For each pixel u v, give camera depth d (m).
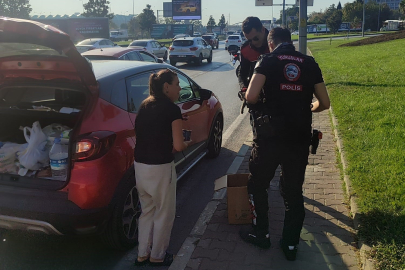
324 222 3.90
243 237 3.64
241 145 7.00
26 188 3.25
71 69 3.33
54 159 3.26
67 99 4.11
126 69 4.09
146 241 3.36
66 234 3.16
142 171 3.12
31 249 3.72
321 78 3.14
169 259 3.45
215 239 3.68
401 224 3.42
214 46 46.91
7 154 3.47
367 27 86.25
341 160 5.41
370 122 6.85
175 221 4.27
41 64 3.40
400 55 17.83
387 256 3.08
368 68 14.34
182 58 22.72
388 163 4.83
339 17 68.75
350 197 4.20
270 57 3.07
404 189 4.07
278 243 3.59
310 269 3.20
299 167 3.17
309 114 3.13
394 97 8.66
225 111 9.98
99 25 42.66
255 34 4.28
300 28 9.76
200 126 5.40
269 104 3.07
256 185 3.37
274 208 4.27
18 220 3.17
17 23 2.81
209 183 5.30
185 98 5.15
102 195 3.19
